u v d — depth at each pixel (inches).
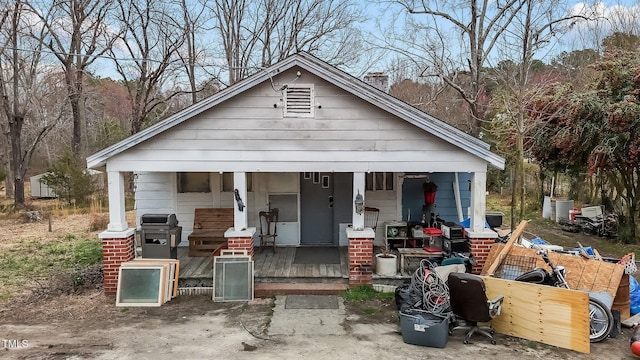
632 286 307.3
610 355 246.1
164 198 447.2
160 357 242.7
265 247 445.4
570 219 616.7
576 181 709.3
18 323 296.8
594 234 579.2
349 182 447.8
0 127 1121.4
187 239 449.4
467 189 440.5
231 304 329.1
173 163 347.9
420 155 349.1
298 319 297.7
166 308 322.7
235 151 348.8
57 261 470.0
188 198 448.1
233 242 351.9
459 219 436.1
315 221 454.0
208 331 279.6
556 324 257.3
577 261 289.0
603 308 262.2
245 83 337.7
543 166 616.7
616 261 304.8
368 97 339.0
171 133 346.3
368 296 335.9
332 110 348.2
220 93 337.1
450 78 731.4
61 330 283.6
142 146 346.0
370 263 347.3
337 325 288.4
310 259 402.0
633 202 525.3
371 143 349.1
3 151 1149.7
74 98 949.8
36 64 908.6
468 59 712.4
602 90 500.1
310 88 347.6
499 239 359.3
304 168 349.7
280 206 450.9
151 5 880.3
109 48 876.0
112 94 1359.5
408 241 410.0
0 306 330.3
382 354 246.5
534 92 510.6
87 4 847.7
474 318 257.4
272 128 348.5
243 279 337.1
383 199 446.0
